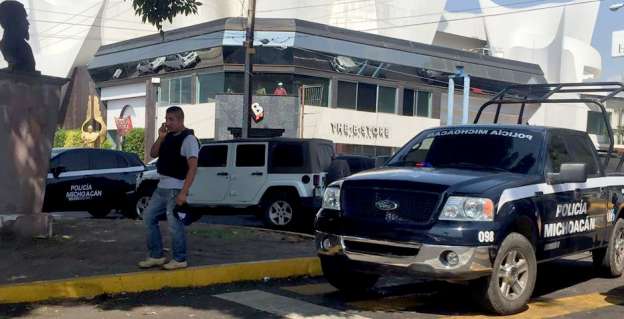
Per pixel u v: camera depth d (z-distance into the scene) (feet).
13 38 31.27
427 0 181.06
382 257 21.86
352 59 140.87
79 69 176.14
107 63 159.53
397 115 150.61
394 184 22.21
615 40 107.76
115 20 178.29
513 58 201.46
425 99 157.58
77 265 26.30
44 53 172.76
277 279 27.84
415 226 21.42
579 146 28.37
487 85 166.81
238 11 167.84
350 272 24.82
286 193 47.37
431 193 21.58
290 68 131.85
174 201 25.14
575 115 189.98
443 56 159.33
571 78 205.67
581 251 27.09
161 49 144.97
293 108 127.44
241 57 130.52
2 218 30.83
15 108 31.14
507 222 21.83
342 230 22.74
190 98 138.82
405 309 23.22
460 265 20.85
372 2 173.68
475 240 20.97
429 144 27.37
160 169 25.34
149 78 148.15
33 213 31.91
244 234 36.91
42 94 31.89
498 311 22.24
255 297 24.20
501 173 24.03
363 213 22.65
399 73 149.59
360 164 50.85
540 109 186.29
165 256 28.27
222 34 131.34
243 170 48.16
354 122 142.00
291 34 132.36
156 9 31.94
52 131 32.42
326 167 48.01
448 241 20.89
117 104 161.89
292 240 35.65
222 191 48.62
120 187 52.39
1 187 30.89
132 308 22.09
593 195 27.71
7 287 21.89
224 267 26.50
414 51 153.69
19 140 31.32
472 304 23.80
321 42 136.46
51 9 173.99
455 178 22.47
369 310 22.94
